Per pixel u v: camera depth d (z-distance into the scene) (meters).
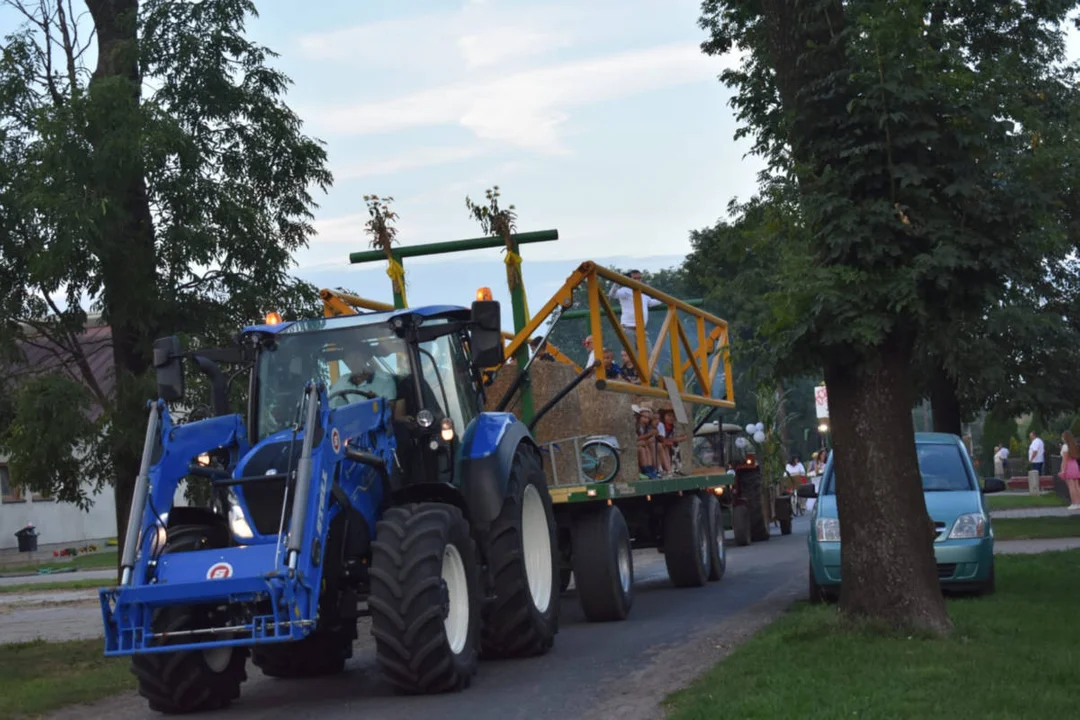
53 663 12.34
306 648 11.04
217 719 9.09
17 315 14.44
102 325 14.95
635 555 25.86
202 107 14.74
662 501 17.00
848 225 9.50
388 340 10.64
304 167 15.27
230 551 8.91
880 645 9.42
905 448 10.17
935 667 8.41
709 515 17.98
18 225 13.98
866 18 9.55
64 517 47.88
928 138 9.52
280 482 9.27
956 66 9.86
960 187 9.57
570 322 16.69
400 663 9.12
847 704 7.34
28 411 13.42
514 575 10.82
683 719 7.34
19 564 40.78
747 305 10.44
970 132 9.70
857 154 9.61
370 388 10.49
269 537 9.20
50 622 18.77
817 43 10.14
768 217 10.14
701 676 9.03
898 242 9.63
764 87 15.38
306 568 8.67
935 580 10.16
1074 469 31.41
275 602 8.60
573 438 13.66
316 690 10.26
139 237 14.07
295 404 10.39
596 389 13.92
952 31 10.26
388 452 10.18
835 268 9.62
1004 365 24.88
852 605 10.27
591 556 13.38
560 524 13.62
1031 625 10.40
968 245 9.63
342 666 11.27
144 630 8.80
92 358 17.19
